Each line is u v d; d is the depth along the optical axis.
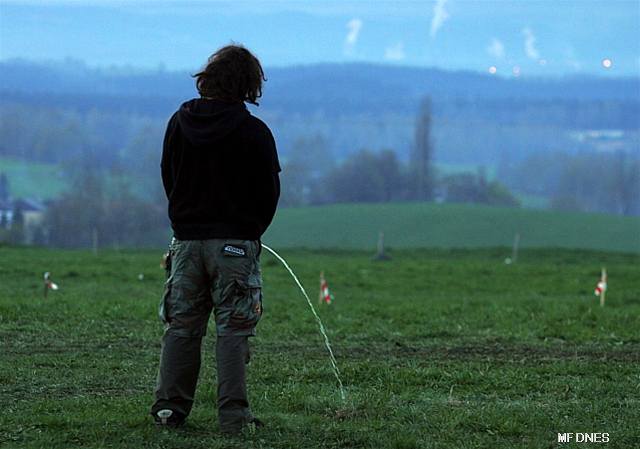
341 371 26.62
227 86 19.36
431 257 118.44
